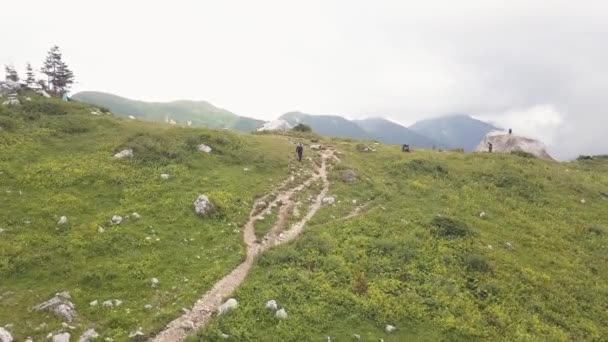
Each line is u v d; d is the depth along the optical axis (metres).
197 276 26.34
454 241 33.97
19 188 34.47
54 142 44.84
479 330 24.16
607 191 54.19
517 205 45.50
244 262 28.91
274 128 94.25
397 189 46.66
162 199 35.75
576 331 25.98
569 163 74.88
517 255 34.19
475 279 29.28
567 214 44.72
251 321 22.52
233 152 50.03
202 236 31.20
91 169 39.03
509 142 82.31
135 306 23.02
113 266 26.25
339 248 31.39
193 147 48.56
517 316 26.09
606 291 30.75
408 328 23.92
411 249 31.92
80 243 27.97
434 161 56.38
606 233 40.75
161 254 28.20
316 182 47.03
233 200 37.66
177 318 22.34
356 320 23.88
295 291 25.52
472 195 46.34
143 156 43.59
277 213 37.84
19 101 55.00
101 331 20.86
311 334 22.28
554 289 29.91
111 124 52.88
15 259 25.48
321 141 70.25
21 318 21.09
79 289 23.83
